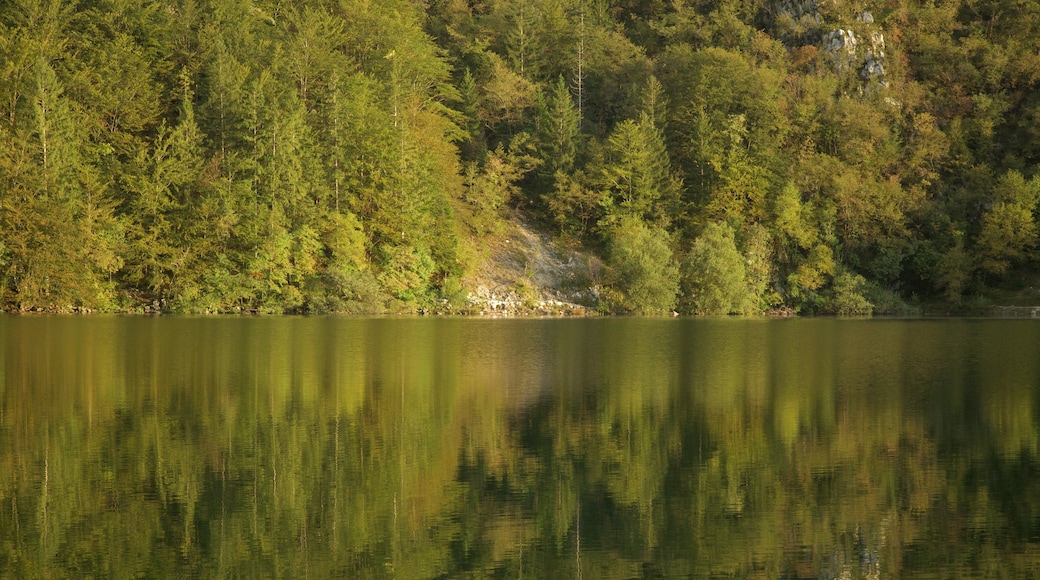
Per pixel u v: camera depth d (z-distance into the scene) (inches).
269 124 3353.8
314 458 884.6
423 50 4188.0
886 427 1059.3
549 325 2871.6
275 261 3314.5
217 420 1063.0
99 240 3065.9
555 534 669.3
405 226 3595.0
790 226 4010.8
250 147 3378.4
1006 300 4153.5
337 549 633.6
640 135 4037.9
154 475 808.9
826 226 4111.7
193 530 666.2
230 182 3297.2
